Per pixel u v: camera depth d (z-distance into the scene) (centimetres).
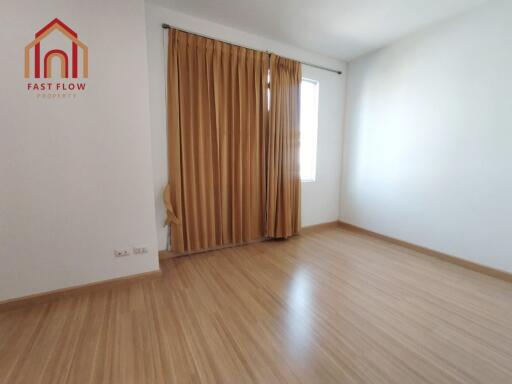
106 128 197
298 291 210
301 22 265
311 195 381
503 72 222
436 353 143
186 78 255
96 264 206
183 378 125
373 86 341
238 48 279
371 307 188
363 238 351
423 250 296
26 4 167
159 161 257
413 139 297
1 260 177
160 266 255
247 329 162
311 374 128
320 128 370
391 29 279
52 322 168
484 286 220
